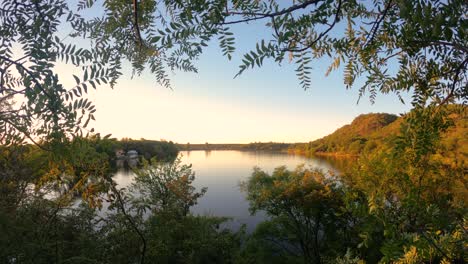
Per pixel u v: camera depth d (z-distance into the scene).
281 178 17.45
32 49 1.06
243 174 51.22
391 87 1.44
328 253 12.96
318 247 14.45
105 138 1.15
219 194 33.41
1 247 3.05
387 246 1.48
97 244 4.44
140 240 4.89
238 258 12.98
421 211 1.48
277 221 16.25
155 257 6.51
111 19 1.34
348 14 1.28
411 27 1.04
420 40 1.08
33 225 3.49
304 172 15.53
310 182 14.35
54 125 1.04
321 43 1.24
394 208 1.50
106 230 4.75
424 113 1.41
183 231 9.45
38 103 1.00
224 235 12.48
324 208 13.20
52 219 3.74
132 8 1.32
